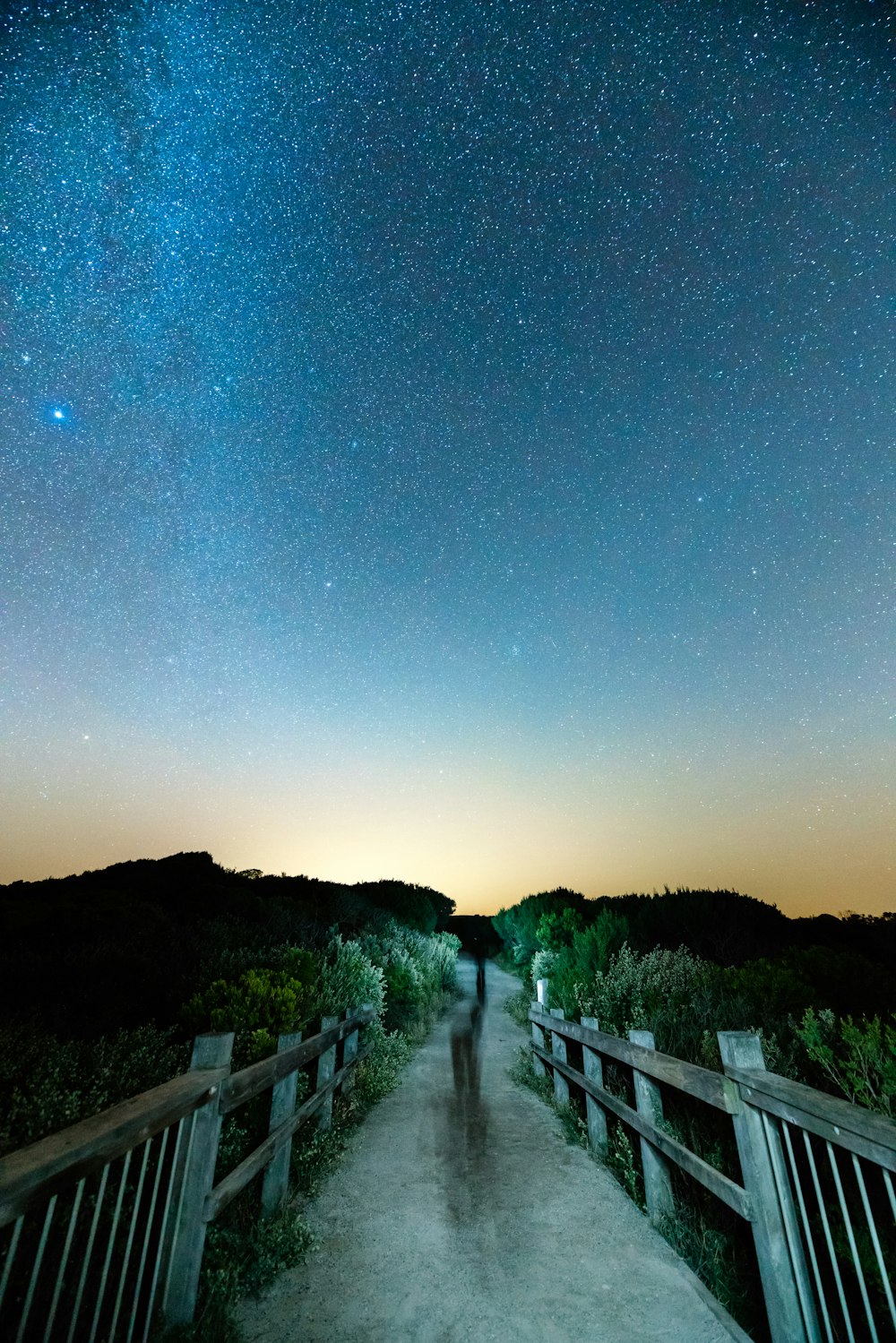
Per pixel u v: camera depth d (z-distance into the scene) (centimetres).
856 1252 229
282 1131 394
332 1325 294
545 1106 662
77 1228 290
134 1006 635
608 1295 318
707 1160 388
